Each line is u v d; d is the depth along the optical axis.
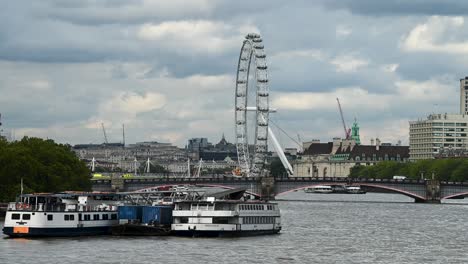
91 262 174.12
